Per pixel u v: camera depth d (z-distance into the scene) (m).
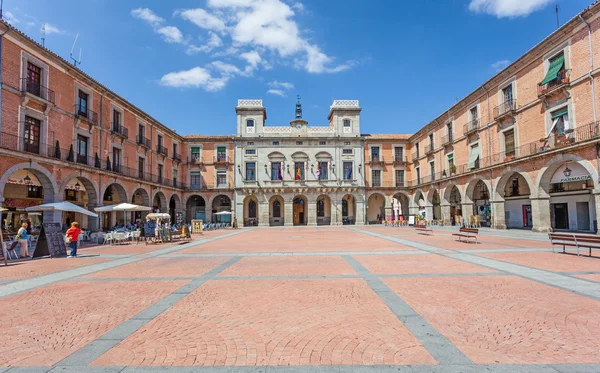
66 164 20.23
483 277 7.57
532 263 9.31
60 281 7.96
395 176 41.97
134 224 28.55
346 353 3.81
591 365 3.43
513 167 22.81
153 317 5.17
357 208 40.66
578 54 18.11
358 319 4.95
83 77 22.48
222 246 15.80
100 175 23.59
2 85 16.67
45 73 19.45
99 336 4.43
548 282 6.95
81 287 7.27
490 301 5.71
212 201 40.16
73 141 21.59
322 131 41.59
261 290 6.75
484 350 3.83
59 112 20.44
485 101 26.58
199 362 3.63
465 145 29.56
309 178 40.56
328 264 9.79
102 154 24.52
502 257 10.48
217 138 40.59
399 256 11.17
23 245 13.02
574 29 18.27
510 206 27.75
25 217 22.94
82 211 16.92
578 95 18.11
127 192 27.27
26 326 4.85
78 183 26.12
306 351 3.89
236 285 7.22
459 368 3.39
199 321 4.97
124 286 7.30
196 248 15.07
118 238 17.81
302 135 41.31
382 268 8.95
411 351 3.83
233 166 40.56
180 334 4.47
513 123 23.22
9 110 17.05
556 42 19.52
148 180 30.73
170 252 13.62
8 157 16.66
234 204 39.69
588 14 17.20
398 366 3.46
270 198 40.75
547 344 3.97
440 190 33.75
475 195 31.77
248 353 3.86
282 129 41.34
